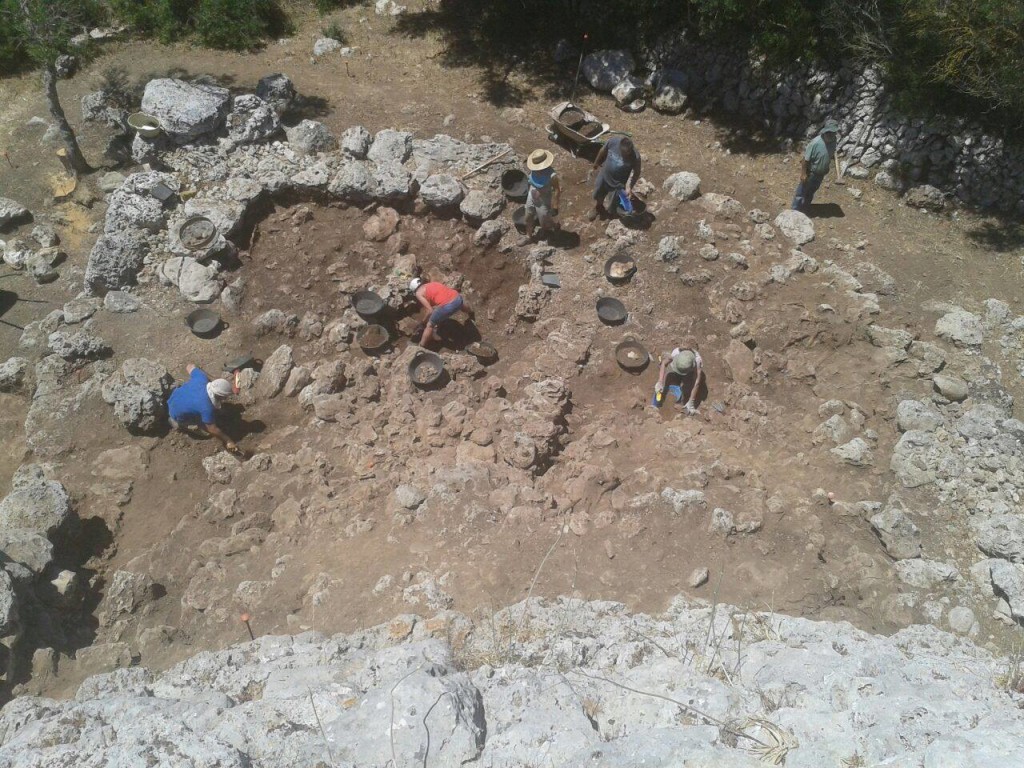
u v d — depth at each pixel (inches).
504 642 268.5
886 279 436.5
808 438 375.2
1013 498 338.0
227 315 427.2
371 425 384.2
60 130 470.9
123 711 235.9
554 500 340.2
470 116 538.9
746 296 428.1
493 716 218.5
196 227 437.4
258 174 463.2
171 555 333.4
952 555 324.5
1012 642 293.3
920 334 414.3
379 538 325.1
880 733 189.6
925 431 366.3
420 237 461.4
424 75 573.9
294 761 199.6
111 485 360.2
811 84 510.9
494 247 461.7
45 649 287.1
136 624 309.6
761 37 502.9
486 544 317.1
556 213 442.6
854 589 312.5
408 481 350.6
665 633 271.0
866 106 496.1
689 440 368.5
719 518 323.0
